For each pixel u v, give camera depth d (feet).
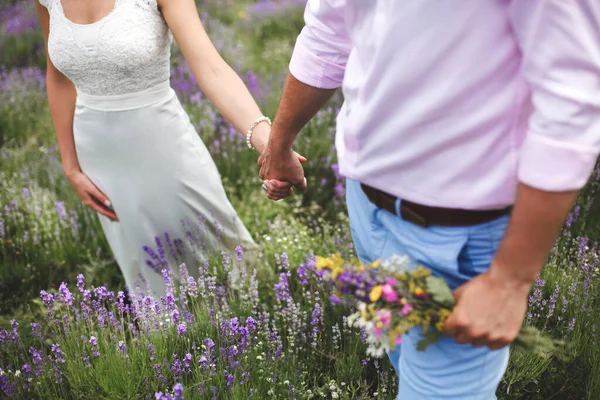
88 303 9.26
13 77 19.79
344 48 5.37
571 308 9.01
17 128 17.51
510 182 4.42
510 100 4.21
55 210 13.28
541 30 3.68
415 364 5.33
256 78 19.06
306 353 9.26
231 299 9.86
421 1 4.11
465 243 4.78
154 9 8.56
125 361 8.28
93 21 8.44
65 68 8.75
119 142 9.18
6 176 14.76
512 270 4.20
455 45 4.15
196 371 8.13
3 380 8.36
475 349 5.04
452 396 5.23
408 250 5.02
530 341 4.84
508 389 8.01
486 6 4.00
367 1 4.53
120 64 8.54
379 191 5.06
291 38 25.46
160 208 9.73
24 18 23.80
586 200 11.78
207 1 27.61
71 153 9.78
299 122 5.99
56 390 8.66
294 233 11.93
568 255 10.09
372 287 4.57
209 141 15.28
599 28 3.59
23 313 11.03
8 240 12.47
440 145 4.45
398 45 4.30
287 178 7.00
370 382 8.86
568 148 3.72
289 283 10.54
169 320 9.02
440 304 4.51
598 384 7.91
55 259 12.25
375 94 4.58
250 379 8.39
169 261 10.30
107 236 10.55
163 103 9.15
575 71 3.64
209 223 10.19
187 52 8.61
